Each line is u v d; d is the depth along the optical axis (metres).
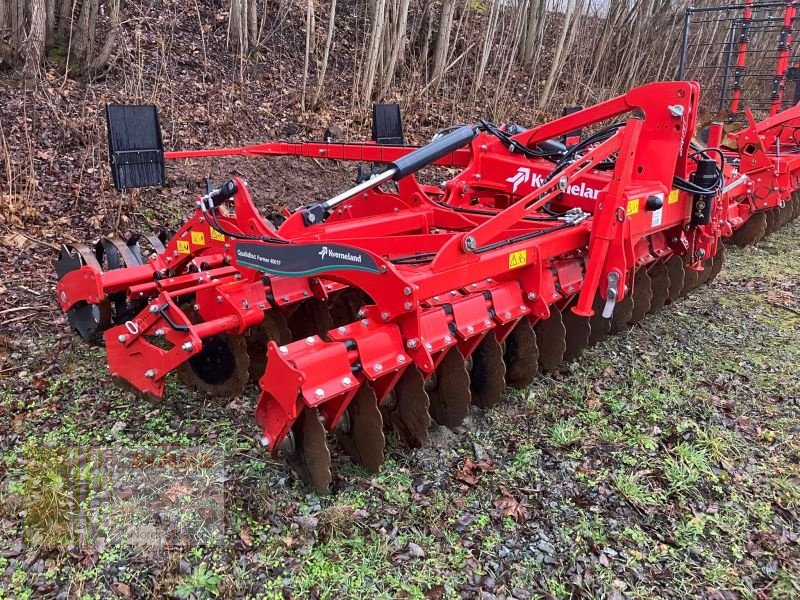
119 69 8.75
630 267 3.89
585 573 2.79
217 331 3.65
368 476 3.29
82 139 7.47
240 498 3.11
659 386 4.41
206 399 4.03
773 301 6.12
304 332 4.53
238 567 2.71
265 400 2.93
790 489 3.38
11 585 2.60
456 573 2.75
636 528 3.07
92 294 4.33
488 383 3.85
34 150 7.13
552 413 4.02
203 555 2.77
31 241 6.09
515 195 4.85
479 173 5.00
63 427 3.69
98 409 3.88
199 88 9.12
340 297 4.52
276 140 8.86
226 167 8.11
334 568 2.73
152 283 4.21
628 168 3.70
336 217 5.04
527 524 3.06
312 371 2.82
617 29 14.95
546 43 15.17
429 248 4.27
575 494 3.29
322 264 3.29
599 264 3.80
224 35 10.31
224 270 4.37
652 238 4.76
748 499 3.31
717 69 16.55
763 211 7.78
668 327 5.45
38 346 4.63
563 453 3.62
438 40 11.16
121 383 3.94
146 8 10.00
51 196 6.71
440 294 3.15
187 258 4.50
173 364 3.60
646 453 3.65
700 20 15.95
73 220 6.55
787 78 11.38
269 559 2.76
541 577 2.76
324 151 5.01
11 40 8.02
